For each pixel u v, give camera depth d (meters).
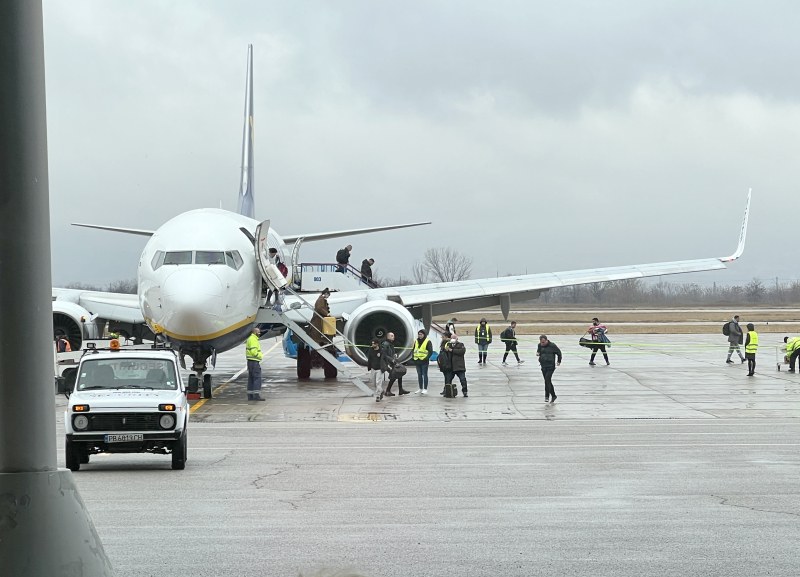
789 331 84.12
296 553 11.72
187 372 43.16
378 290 40.97
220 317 30.00
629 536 12.60
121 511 14.41
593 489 16.08
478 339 49.94
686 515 13.94
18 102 4.88
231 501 15.19
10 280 4.93
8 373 4.96
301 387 37.88
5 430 4.98
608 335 82.69
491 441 22.59
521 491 15.91
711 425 25.75
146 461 20.48
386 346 33.41
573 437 23.28
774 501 15.00
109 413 18.52
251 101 51.69
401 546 12.06
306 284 52.31
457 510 14.35
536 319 112.50
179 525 13.36
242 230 33.22
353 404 31.67
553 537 12.55
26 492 4.94
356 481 17.02
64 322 37.69
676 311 130.50
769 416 27.91
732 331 48.81
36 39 4.94
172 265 30.30
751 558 11.44
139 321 37.88
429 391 35.94
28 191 4.93
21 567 4.89
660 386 37.22
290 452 20.95
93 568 5.12
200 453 21.00
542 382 39.28
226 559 11.41
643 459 19.50
